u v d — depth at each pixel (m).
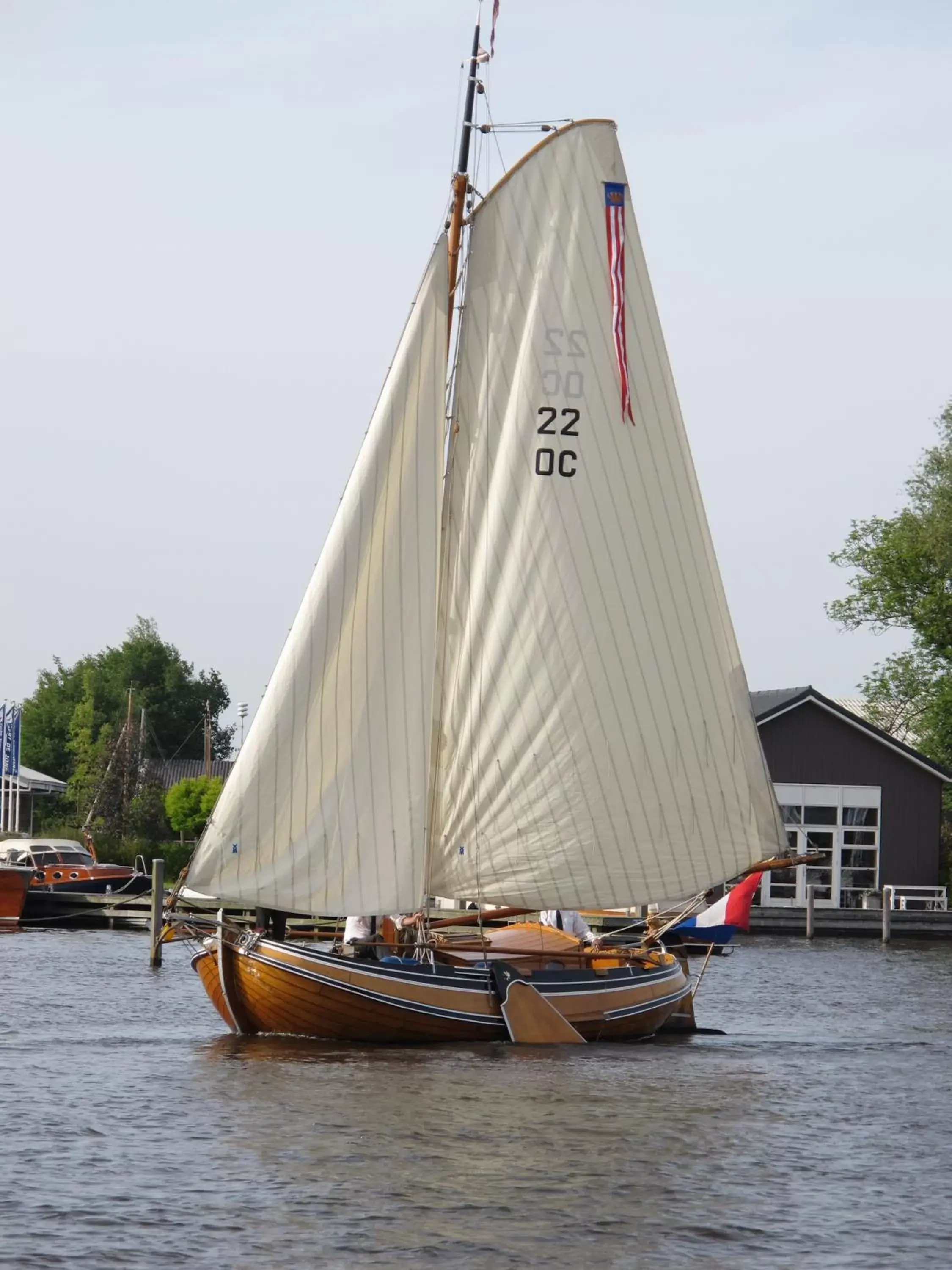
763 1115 26.59
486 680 33.66
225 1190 20.67
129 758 128.62
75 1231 18.89
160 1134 23.80
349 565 31.78
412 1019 31.94
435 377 32.62
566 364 34.44
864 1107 27.75
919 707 100.31
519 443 34.06
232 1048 31.95
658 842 34.78
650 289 35.44
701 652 35.53
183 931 32.56
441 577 33.41
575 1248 18.70
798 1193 21.44
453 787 33.44
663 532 35.22
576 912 37.16
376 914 31.67
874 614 96.38
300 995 31.64
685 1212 20.28
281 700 31.36
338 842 31.53
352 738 31.69
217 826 31.19
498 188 34.06
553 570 34.16
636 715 34.66
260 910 35.47
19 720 104.81
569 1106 26.58
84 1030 34.75
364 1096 26.75
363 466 32.06
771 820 36.22
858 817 80.62
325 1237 18.86
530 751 33.88
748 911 59.59
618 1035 34.72
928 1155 23.95
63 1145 23.03
